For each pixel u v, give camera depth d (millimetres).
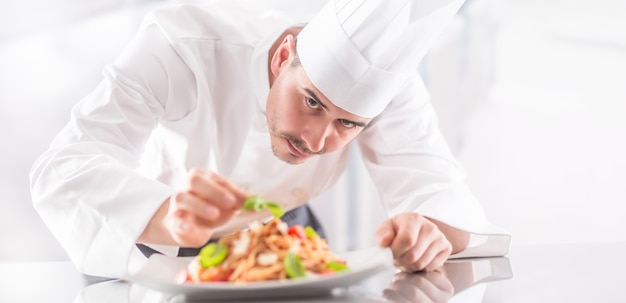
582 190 3971
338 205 4004
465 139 4070
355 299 1084
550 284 1256
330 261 1172
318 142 1550
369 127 1925
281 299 1074
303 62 1553
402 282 1289
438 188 1740
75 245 1363
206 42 1788
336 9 1534
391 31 1501
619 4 3801
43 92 3594
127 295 1196
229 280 1103
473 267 1485
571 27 3900
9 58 3551
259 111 1818
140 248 1851
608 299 1101
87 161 1438
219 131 1855
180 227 1114
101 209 1352
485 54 4016
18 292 1239
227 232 1970
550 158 4012
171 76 1716
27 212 3650
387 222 1430
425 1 1521
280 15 1977
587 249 1721
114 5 3594
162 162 1922
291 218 2133
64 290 1258
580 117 3943
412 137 1899
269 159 1911
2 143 3588
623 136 3879
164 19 1765
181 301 1074
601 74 3887
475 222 1655
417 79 1965
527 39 3990
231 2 1979
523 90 4027
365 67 1503
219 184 1120
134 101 1631
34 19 3539
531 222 4047
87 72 3619
